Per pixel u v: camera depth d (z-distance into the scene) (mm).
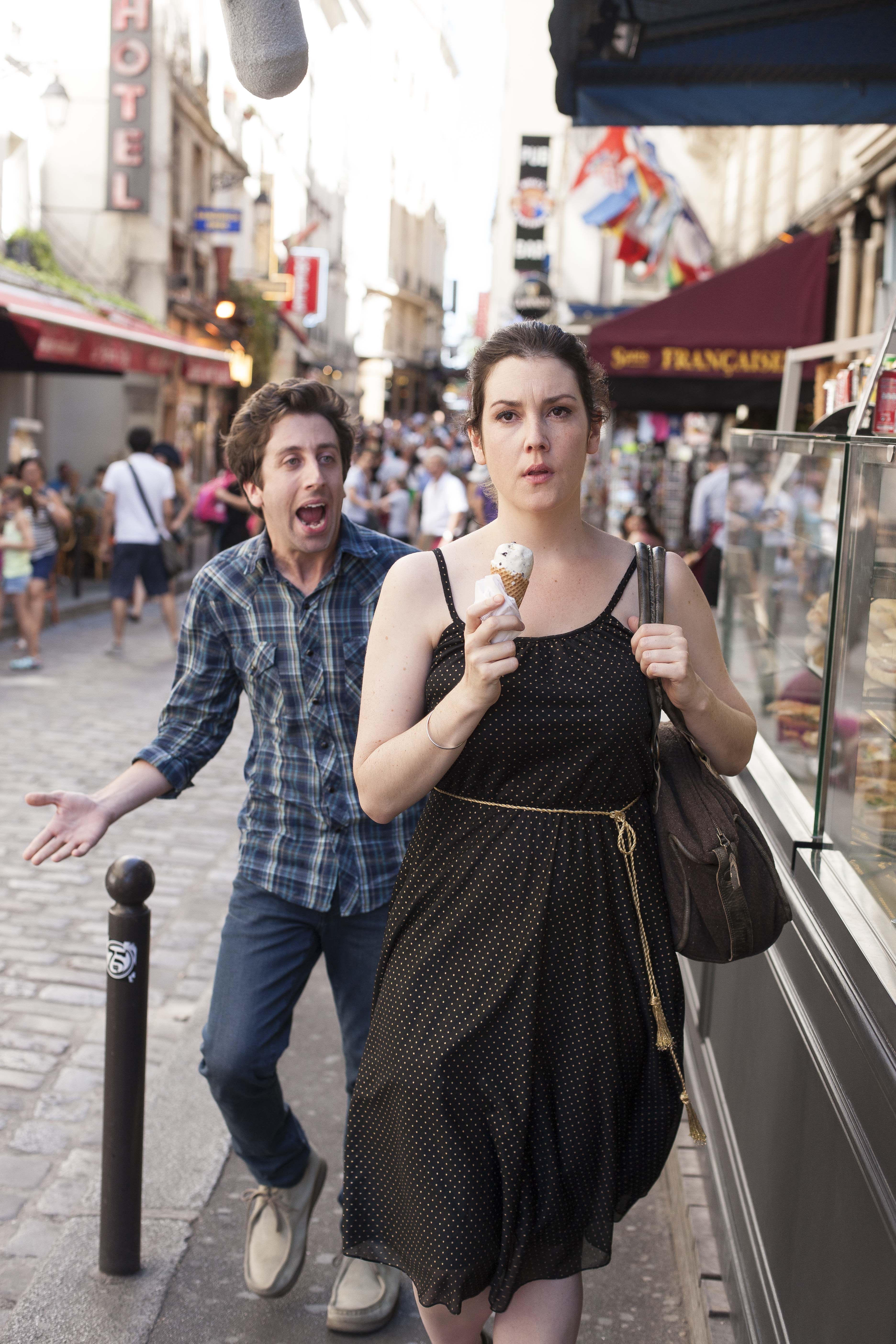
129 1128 2723
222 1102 2508
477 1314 1977
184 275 22156
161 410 22234
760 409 11602
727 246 16656
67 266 21438
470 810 1857
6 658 10617
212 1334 2617
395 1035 1865
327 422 2441
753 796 2949
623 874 1843
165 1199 3092
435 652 1902
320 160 44562
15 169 18969
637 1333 2719
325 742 2494
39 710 8617
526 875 1815
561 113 4723
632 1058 1854
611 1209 1835
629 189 16625
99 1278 2771
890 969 1758
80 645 11477
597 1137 1831
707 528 11211
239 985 2471
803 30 4148
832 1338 1821
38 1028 4012
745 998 2721
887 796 1968
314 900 2457
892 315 2898
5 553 9977
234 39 2377
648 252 16750
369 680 1922
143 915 2672
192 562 19641
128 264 21469
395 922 1932
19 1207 3068
